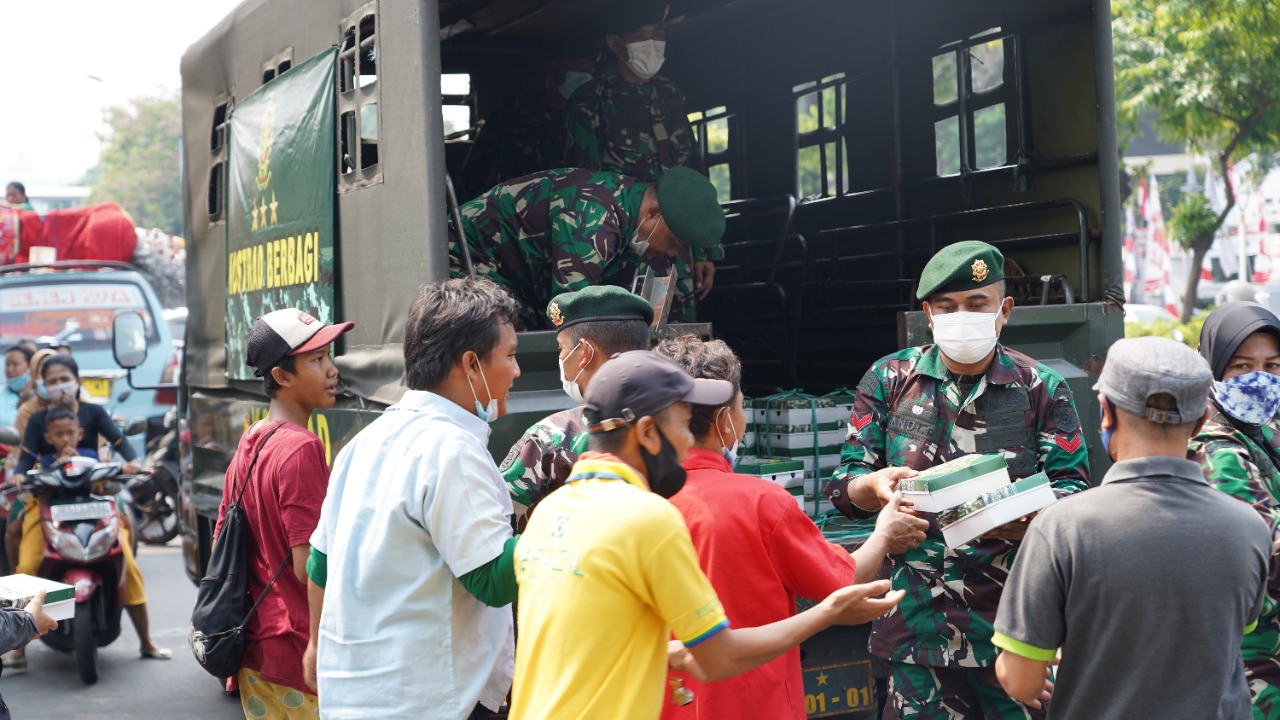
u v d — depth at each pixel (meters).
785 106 6.85
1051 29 5.00
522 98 7.08
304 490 3.29
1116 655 2.36
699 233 4.68
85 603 6.43
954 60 5.63
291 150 4.93
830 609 2.38
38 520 6.66
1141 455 2.43
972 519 3.15
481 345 2.76
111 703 6.11
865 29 6.21
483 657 2.72
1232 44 15.06
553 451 3.23
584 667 2.12
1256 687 2.99
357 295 4.41
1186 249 20.69
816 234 6.63
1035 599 2.43
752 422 4.57
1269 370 3.38
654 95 5.96
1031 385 3.52
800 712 2.79
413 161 3.97
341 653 2.70
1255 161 22.33
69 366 6.71
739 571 2.68
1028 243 5.09
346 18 4.51
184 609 8.33
